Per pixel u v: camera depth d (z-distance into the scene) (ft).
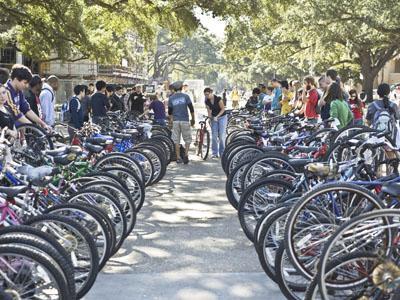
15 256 11.65
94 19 73.26
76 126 34.81
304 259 13.80
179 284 16.72
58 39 63.26
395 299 10.92
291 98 46.78
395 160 20.49
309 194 13.76
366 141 20.33
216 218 25.20
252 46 125.80
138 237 21.99
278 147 25.30
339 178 16.56
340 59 132.87
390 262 11.77
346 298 12.13
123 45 106.11
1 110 22.72
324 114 31.30
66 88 132.36
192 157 46.50
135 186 22.26
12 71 26.81
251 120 41.39
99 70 146.72
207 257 19.52
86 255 14.37
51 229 14.19
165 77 266.16
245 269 18.20
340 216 14.10
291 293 14.58
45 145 25.55
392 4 76.79
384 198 14.39
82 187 18.67
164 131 42.47
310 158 22.38
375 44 97.14
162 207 27.35
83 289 14.30
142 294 15.89
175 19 66.64
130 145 32.55
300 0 89.97
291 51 128.77
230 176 23.41
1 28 79.66
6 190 13.82
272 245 15.46
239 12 61.31
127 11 66.28
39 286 11.84
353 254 11.87
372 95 117.08
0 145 16.79
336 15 86.94
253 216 19.02
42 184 15.34
